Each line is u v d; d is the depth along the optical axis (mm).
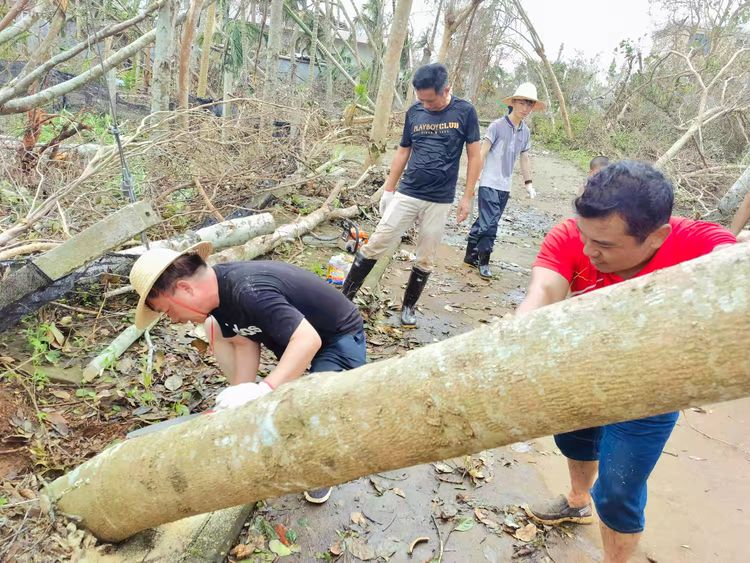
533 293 1971
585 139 20156
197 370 3559
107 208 4895
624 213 1613
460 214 4707
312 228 6363
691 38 21469
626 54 20891
